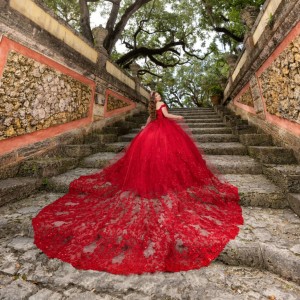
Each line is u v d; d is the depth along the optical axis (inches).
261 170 130.8
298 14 100.4
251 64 175.3
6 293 54.2
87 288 56.2
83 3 337.7
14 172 118.6
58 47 146.9
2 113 109.6
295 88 111.7
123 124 254.5
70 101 168.7
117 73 264.8
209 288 55.3
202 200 87.5
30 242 76.0
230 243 66.5
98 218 76.5
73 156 156.3
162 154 94.0
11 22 109.3
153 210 77.0
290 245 64.6
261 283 57.3
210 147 169.8
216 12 372.8
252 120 202.5
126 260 62.4
